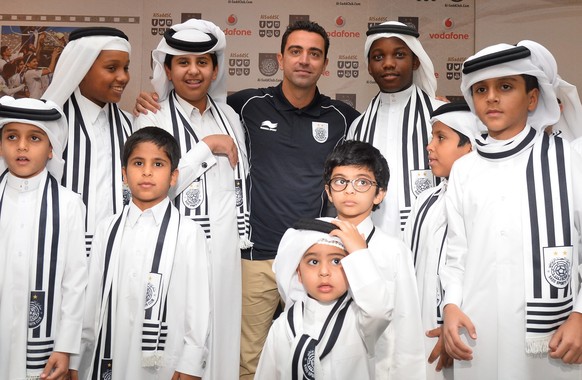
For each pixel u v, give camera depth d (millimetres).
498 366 2344
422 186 3133
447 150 2826
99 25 4520
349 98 4602
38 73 4516
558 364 2295
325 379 2238
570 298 2307
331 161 2475
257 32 4566
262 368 2334
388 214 3119
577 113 2785
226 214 3141
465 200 2479
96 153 2990
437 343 2555
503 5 4531
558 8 4516
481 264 2391
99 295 2699
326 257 2258
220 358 3080
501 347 2338
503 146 2420
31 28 4516
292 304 2373
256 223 3336
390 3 4551
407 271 2381
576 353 2219
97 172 2971
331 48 4582
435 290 2662
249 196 3344
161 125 3145
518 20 4527
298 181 3297
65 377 2650
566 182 2338
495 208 2391
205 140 3088
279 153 3326
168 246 2701
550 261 2299
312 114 3389
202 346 2668
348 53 4586
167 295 2684
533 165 2377
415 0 4543
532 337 2283
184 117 3176
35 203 2695
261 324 3365
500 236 2367
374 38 3254
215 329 3062
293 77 3299
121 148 3070
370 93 4586
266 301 3346
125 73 3041
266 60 4570
